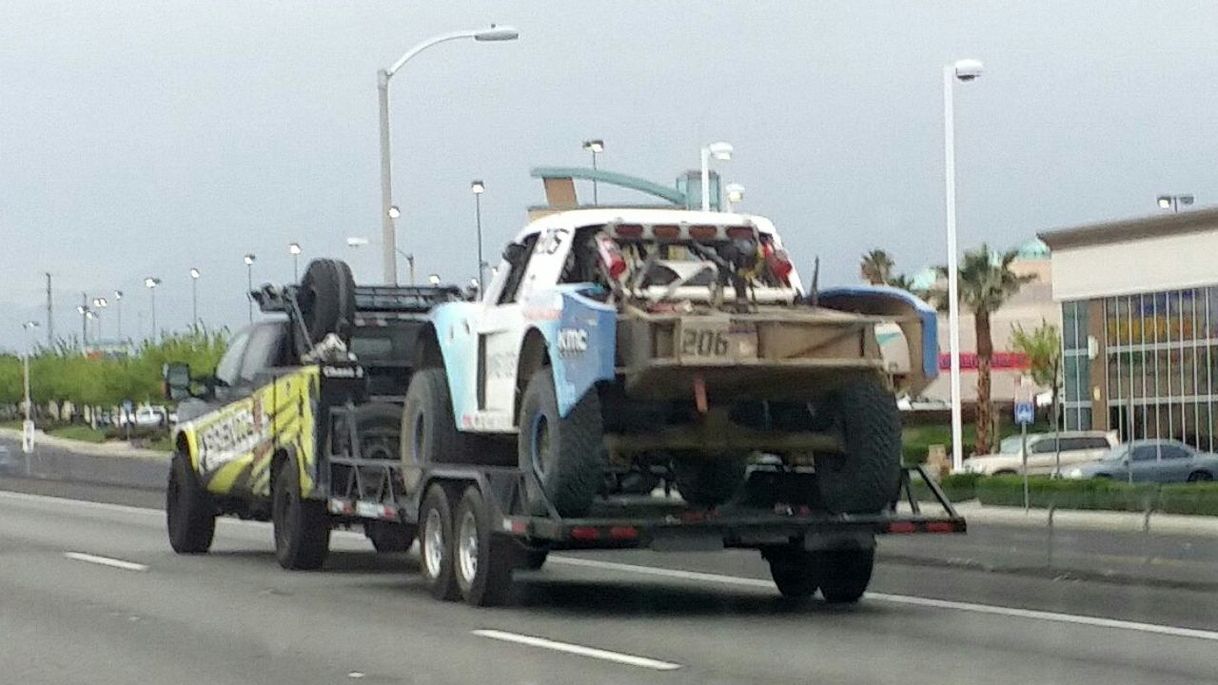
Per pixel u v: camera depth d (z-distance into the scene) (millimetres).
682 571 20328
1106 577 18719
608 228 15055
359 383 19359
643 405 14758
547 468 14641
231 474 21562
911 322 14562
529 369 15492
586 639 13609
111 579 19047
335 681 11758
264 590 17781
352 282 19953
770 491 16188
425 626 14562
